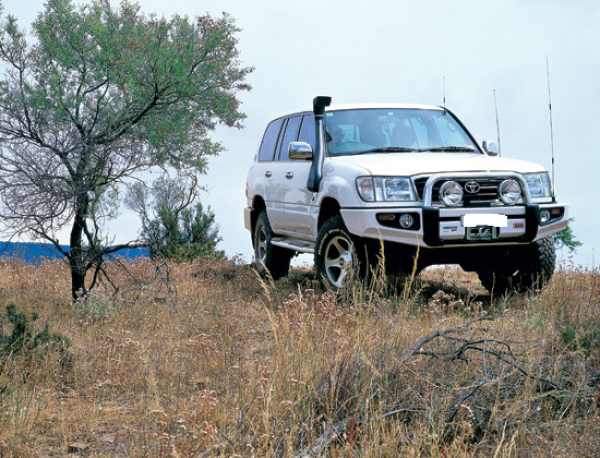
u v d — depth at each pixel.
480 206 7.97
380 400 4.01
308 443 3.69
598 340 5.55
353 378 4.28
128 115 8.78
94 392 4.87
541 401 4.31
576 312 6.61
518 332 5.93
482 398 4.17
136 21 8.98
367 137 9.25
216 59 9.38
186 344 6.20
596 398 4.30
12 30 8.61
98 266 8.80
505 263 9.02
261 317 7.95
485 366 4.44
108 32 8.49
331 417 3.91
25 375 5.14
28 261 12.14
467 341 4.81
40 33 8.58
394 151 9.07
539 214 8.11
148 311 8.02
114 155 8.54
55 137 8.38
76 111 8.42
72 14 8.71
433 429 3.62
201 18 9.31
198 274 11.99
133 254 13.85
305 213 9.48
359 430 3.70
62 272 11.36
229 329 6.78
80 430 4.18
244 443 3.71
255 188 11.55
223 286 10.41
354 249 8.16
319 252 8.89
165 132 9.01
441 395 4.19
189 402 4.60
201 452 3.53
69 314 7.95
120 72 8.46
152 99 8.88
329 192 8.55
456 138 9.55
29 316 7.20
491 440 3.88
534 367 4.78
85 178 8.44
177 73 8.60
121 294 8.80
